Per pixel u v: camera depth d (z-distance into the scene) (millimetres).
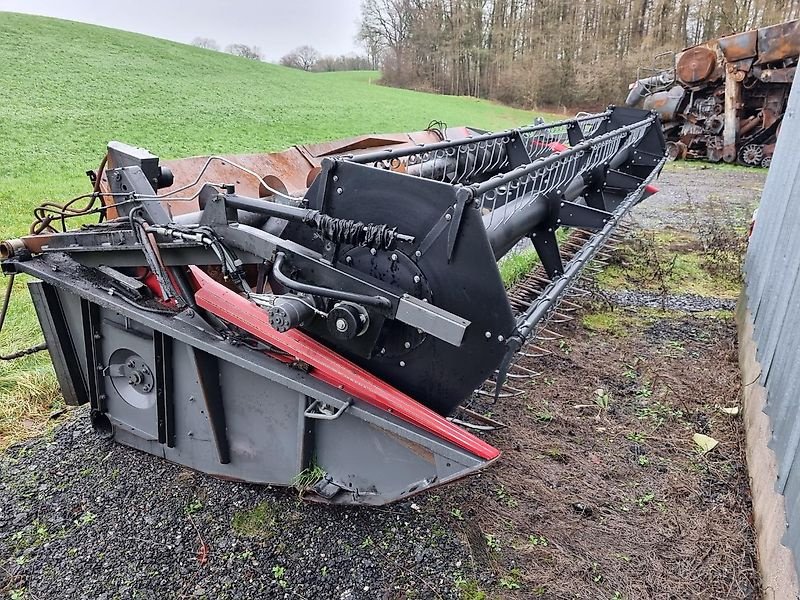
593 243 3736
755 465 2852
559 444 3191
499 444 3141
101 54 30312
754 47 13008
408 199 2010
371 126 22000
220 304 2371
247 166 3814
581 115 5859
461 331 1864
